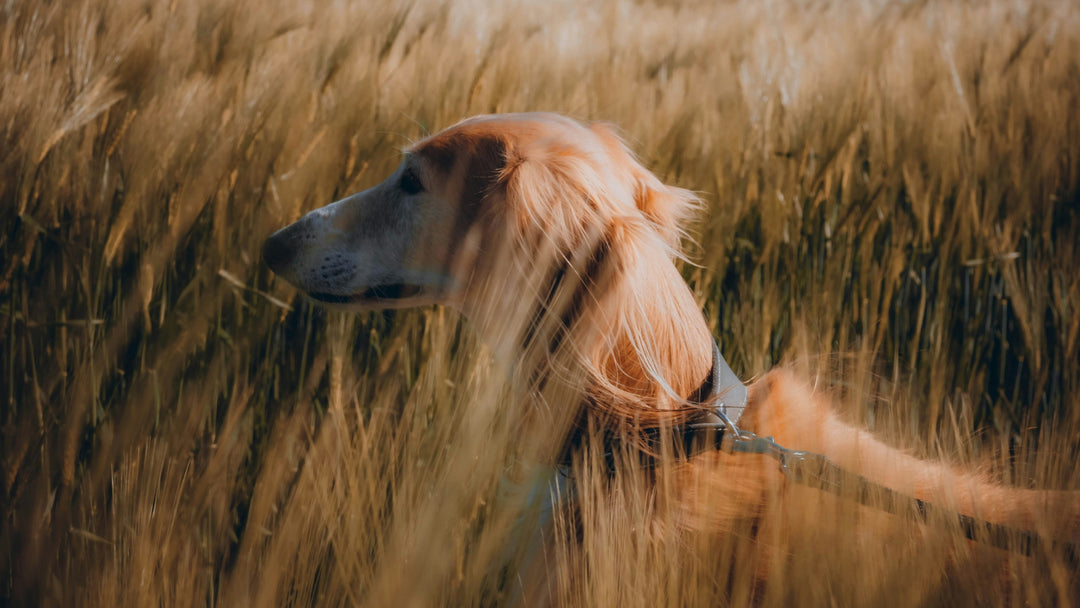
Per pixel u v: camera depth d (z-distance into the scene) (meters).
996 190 4.02
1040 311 3.47
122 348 2.60
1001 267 3.70
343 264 2.28
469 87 3.73
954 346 3.56
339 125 3.36
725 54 5.10
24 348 2.62
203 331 2.50
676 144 3.72
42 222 2.89
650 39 5.82
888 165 4.05
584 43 5.43
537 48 4.80
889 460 2.03
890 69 4.79
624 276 1.90
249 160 3.15
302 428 2.60
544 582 1.95
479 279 2.13
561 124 2.21
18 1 3.55
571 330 1.89
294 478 2.42
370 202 2.29
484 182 2.09
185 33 3.97
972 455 2.20
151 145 3.00
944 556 1.73
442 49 4.29
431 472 2.12
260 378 2.80
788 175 3.83
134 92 3.42
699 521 1.84
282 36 4.25
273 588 1.89
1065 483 2.16
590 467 1.88
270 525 2.33
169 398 2.50
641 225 1.98
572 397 1.88
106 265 2.77
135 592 1.95
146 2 4.05
